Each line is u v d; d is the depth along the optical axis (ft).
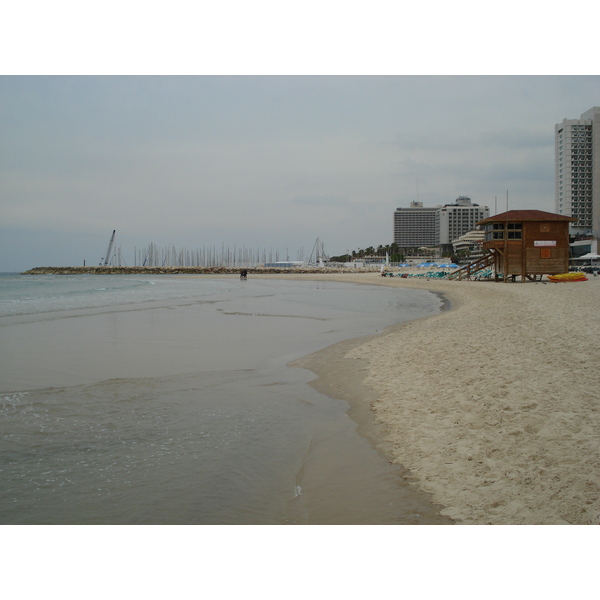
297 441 22.62
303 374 36.42
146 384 33.40
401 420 24.02
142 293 146.30
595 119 442.91
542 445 18.57
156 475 18.86
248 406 28.25
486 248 148.56
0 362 40.65
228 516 15.88
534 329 44.57
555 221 135.64
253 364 40.27
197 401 29.22
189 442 22.44
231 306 97.86
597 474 15.89
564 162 456.04
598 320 46.85
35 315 78.95
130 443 22.25
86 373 36.70
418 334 49.62
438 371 32.45
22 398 29.53
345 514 15.78
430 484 17.07
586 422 20.21
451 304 99.14
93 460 20.27
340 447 21.58
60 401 28.96
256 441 22.57
